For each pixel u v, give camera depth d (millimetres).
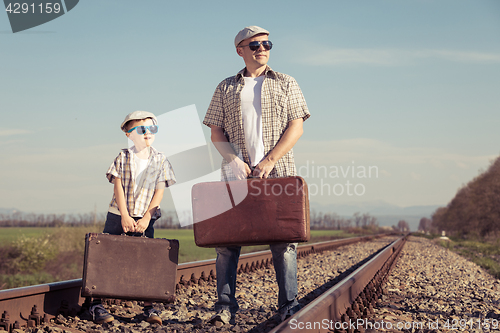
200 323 3674
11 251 21938
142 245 3625
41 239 23188
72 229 25672
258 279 7086
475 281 8570
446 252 20891
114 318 3775
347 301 3980
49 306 3697
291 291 3471
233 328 3416
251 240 3303
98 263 3490
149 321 3633
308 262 10984
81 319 3705
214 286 6039
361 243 25359
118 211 3883
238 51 3809
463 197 77062
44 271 21984
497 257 20953
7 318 3164
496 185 59250
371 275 6574
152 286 3602
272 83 3662
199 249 25359
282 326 2301
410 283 7211
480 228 61781
